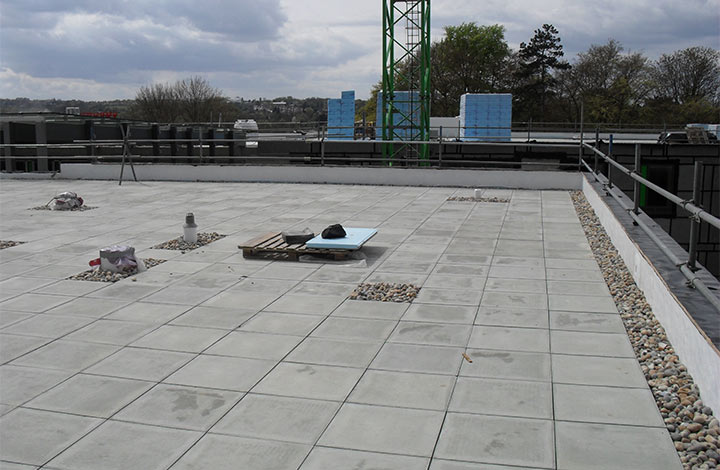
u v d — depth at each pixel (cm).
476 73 6969
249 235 1061
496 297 693
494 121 3312
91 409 438
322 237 894
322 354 534
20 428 412
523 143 2045
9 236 1065
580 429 400
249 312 649
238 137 3494
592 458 365
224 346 555
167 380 484
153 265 853
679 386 457
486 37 6862
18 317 639
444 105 7006
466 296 698
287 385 473
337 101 3312
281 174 1923
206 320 625
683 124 5894
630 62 6316
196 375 493
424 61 2847
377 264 850
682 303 502
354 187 1784
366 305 670
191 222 981
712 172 2059
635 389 457
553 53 6862
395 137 2869
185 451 380
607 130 4762
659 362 503
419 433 398
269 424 413
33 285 758
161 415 427
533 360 514
